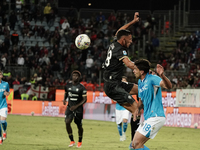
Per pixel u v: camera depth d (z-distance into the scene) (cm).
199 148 2084
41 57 5578
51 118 4344
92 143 2219
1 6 6462
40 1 6800
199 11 6078
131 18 6494
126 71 5103
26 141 2219
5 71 5109
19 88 4847
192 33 5953
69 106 2061
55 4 6869
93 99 4406
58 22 6731
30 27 6344
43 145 2055
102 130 3105
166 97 3750
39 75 5184
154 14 6438
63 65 5484
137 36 5997
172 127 3506
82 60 5509
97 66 5272
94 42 5972
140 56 5722
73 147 2008
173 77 4562
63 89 4816
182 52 5359
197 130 3209
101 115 4262
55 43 6056
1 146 1958
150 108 1226
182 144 2259
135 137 1240
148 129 1211
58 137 2505
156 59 5522
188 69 4822
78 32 6159
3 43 5788
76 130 3036
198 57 5125
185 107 3503
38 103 4775
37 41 6244
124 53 1316
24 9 6650
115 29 6144
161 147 2088
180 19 6191
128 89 1385
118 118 2358
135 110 1320
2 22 6331
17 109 4781
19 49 5919
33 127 3194
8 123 3503
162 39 6066
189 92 3528
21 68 5234
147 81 1216
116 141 2358
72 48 5775
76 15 6712
